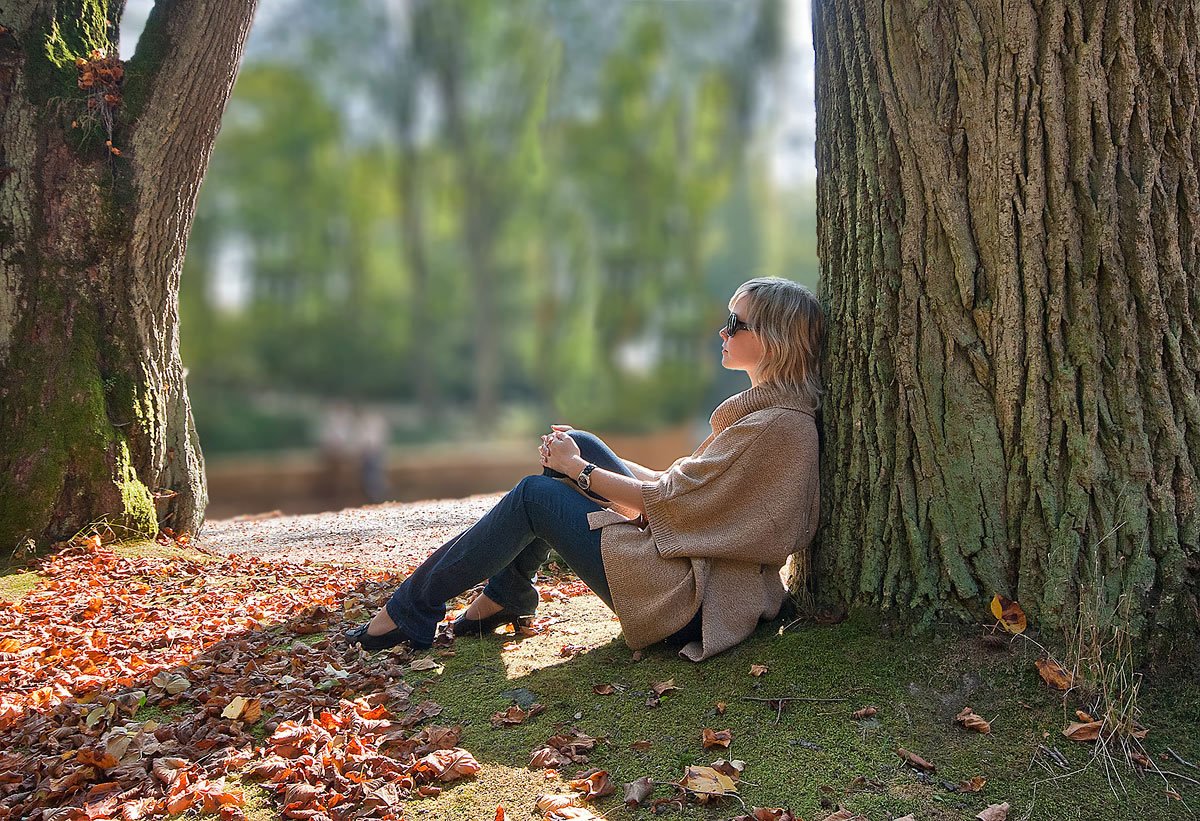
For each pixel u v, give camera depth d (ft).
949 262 8.19
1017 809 6.48
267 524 19.56
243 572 14.07
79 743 8.00
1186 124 7.58
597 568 8.86
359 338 98.37
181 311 86.89
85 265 14.62
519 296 99.81
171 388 15.80
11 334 14.23
